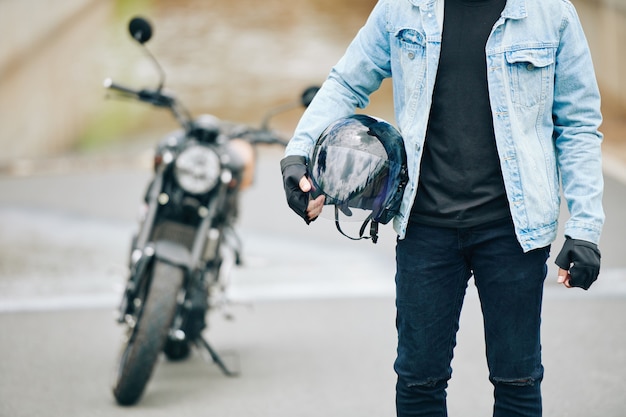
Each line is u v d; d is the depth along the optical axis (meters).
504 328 4.98
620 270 12.07
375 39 5.11
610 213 15.45
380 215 4.96
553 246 13.05
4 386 8.15
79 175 20.81
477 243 4.94
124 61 31.81
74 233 15.08
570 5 4.91
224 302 8.75
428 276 4.99
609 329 9.58
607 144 22.08
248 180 8.52
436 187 4.95
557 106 4.95
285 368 8.62
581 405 7.49
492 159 4.88
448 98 4.89
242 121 27.83
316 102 5.18
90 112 28.48
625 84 24.78
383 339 9.53
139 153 24.58
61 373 8.51
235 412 7.45
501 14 4.85
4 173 21.72
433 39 4.88
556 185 4.91
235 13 36.84
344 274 12.32
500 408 5.12
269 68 32.41
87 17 32.66
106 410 7.48
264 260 13.09
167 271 7.52
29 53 27.19
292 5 38.72
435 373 5.11
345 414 7.39
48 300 11.23
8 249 13.98
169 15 36.44
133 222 15.94
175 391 7.99
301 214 4.99
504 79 4.81
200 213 8.02
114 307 10.88
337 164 4.88
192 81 31.09
